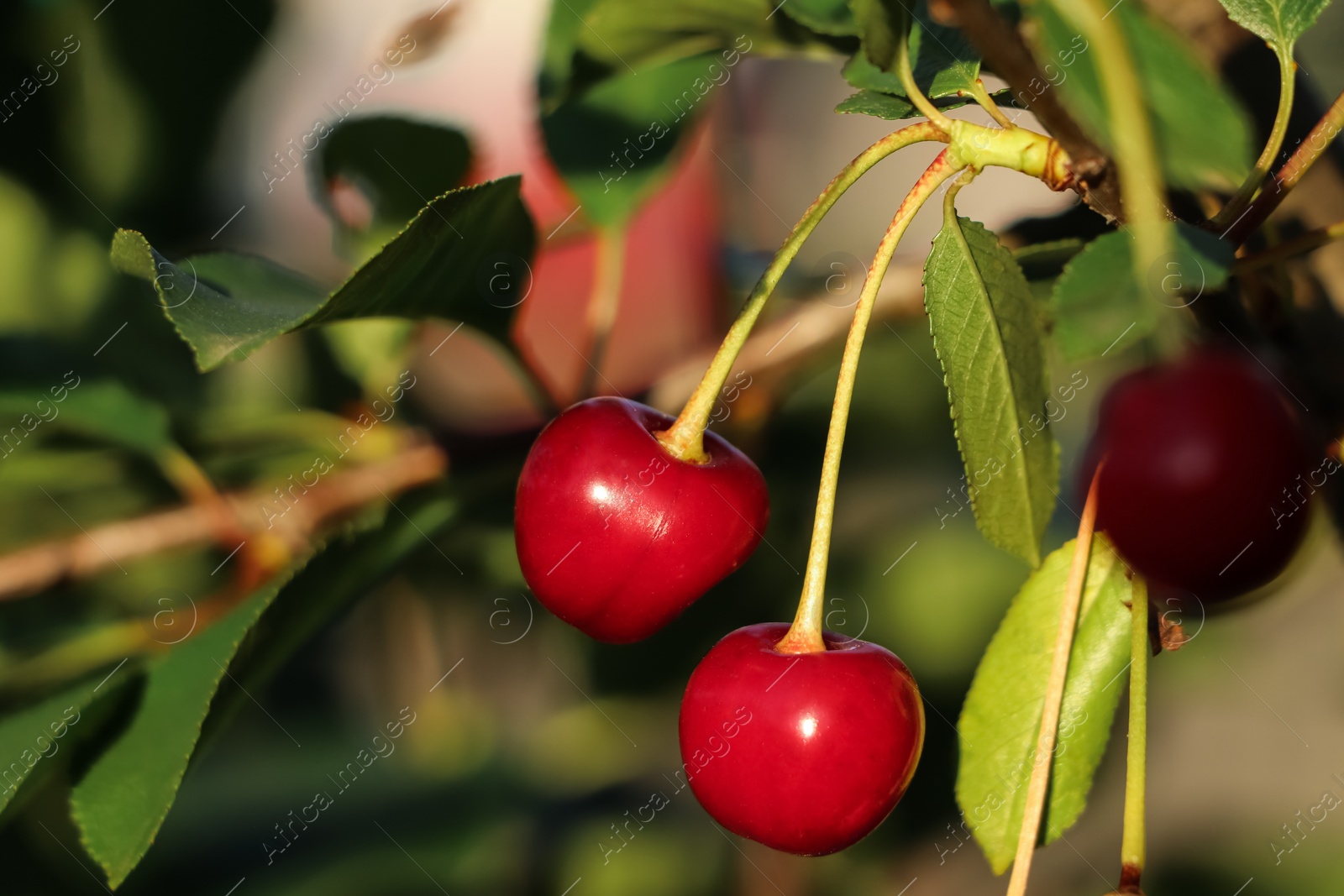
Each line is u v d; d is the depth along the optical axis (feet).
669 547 1.16
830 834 1.15
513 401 1.43
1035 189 1.39
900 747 1.15
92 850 1.19
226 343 1.13
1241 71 1.17
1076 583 1.14
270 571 1.33
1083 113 1.09
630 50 1.30
